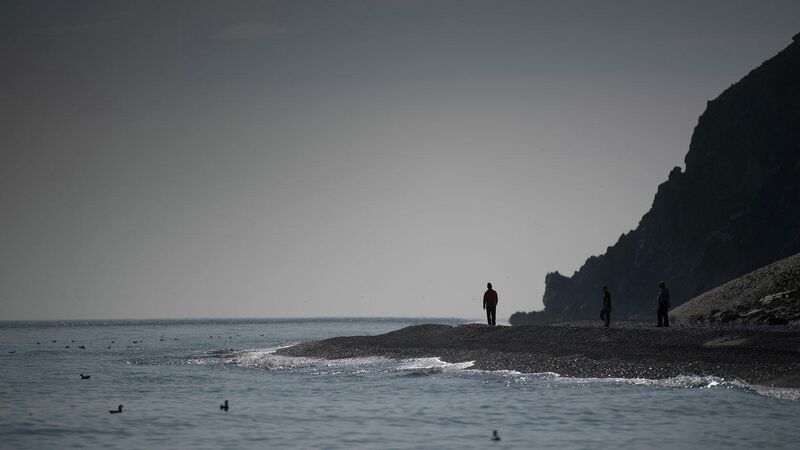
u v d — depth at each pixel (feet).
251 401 391.86
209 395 419.95
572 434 289.33
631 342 494.18
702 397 359.66
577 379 430.61
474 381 444.55
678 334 497.05
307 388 442.91
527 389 404.77
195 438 294.66
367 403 376.07
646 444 269.44
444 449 269.23
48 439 296.30
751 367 403.13
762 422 301.22
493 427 306.76
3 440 294.87
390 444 278.87
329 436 294.87
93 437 299.38
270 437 294.46
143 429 314.55
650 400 357.20
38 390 457.68
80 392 444.55
